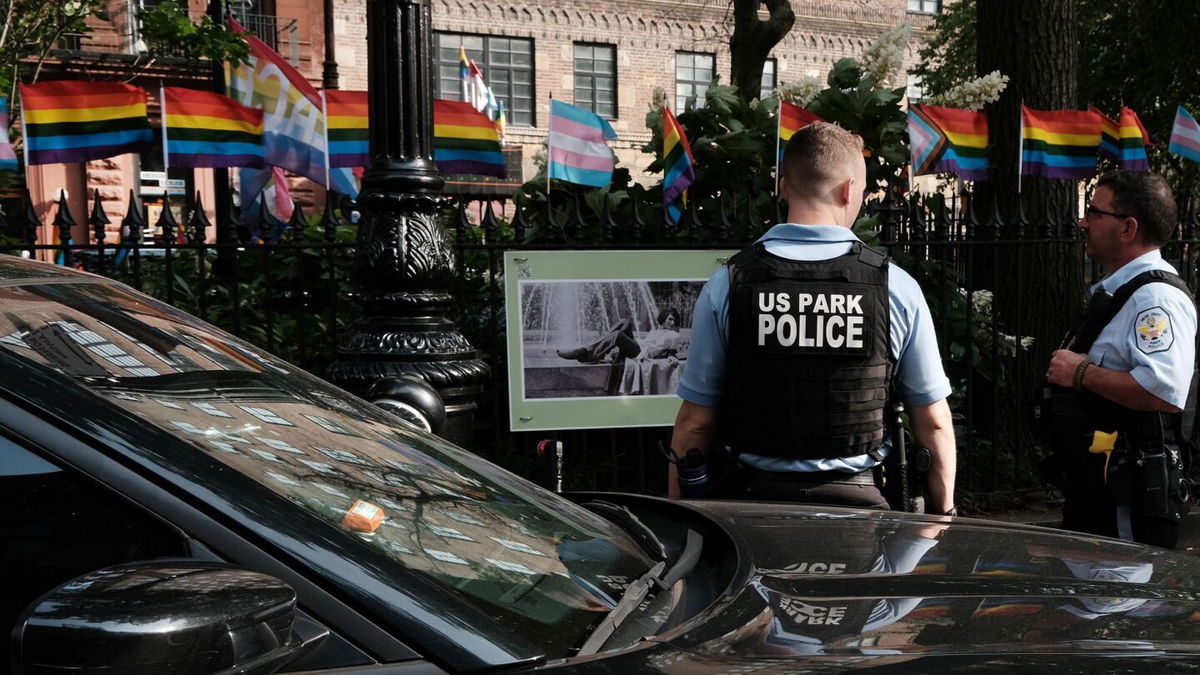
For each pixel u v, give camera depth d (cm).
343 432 169
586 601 152
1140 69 1477
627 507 226
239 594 105
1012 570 176
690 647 135
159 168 1961
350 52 2184
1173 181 1566
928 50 1997
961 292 584
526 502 183
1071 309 648
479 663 122
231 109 476
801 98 592
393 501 151
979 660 130
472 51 2328
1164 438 304
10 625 120
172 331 170
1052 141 592
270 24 2111
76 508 123
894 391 272
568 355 485
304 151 548
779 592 158
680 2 2445
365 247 379
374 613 123
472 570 144
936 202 638
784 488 260
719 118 584
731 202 561
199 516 124
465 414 390
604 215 491
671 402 495
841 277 258
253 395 161
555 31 2380
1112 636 143
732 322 262
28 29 809
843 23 2575
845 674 125
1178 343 295
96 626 98
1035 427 328
